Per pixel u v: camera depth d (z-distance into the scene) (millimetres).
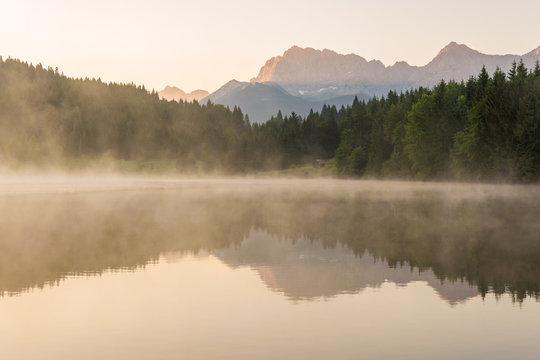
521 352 12203
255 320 14617
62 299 16781
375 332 13594
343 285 18703
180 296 17188
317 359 11836
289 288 18297
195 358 11898
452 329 13797
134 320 14617
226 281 19359
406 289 18062
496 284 18625
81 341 12977
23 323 14344
